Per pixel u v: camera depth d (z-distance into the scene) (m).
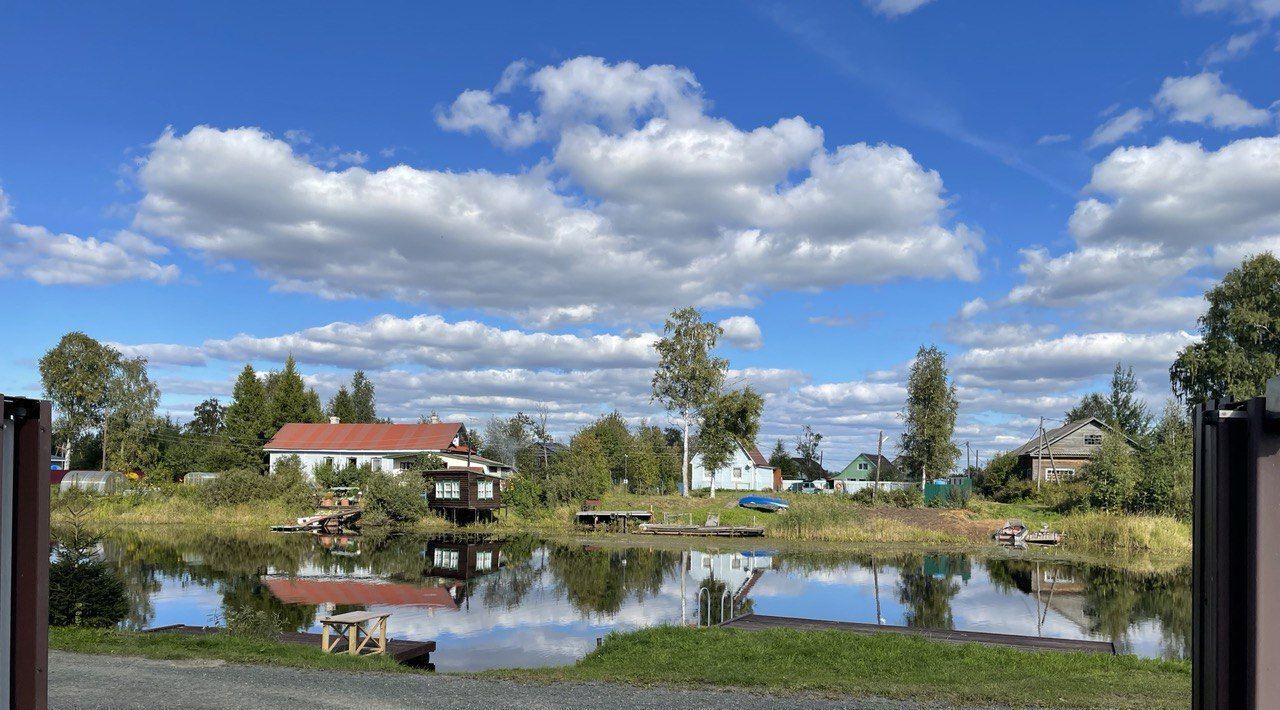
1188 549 40.12
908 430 67.56
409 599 25.42
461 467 58.09
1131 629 21.12
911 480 72.56
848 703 9.88
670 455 77.81
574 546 42.41
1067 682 11.20
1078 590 28.14
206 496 53.56
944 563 36.00
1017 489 60.91
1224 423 3.48
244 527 49.91
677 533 48.59
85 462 80.44
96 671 11.30
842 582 30.00
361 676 11.46
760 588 28.47
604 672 11.98
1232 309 55.78
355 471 59.59
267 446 68.06
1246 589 3.37
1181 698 10.02
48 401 3.46
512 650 18.33
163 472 64.44
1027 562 36.47
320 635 16.97
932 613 23.47
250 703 9.55
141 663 11.95
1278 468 3.32
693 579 30.67
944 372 66.81
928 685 10.97
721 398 63.94
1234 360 53.91
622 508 54.12
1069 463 68.19
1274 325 54.38
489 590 27.50
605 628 21.08
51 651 12.66
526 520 53.16
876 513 50.75
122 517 52.03
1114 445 48.97
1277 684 3.28
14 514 3.37
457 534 47.97
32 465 3.39
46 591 3.39
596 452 67.12
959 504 53.75
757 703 9.83
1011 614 23.31
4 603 3.30
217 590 26.52
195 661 12.23
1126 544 41.19
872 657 13.02
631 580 30.25
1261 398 3.35
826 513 47.16
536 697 10.12
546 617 22.62
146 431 78.44
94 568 16.66
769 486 81.00
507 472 69.94
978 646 14.02
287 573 30.86
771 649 13.66
